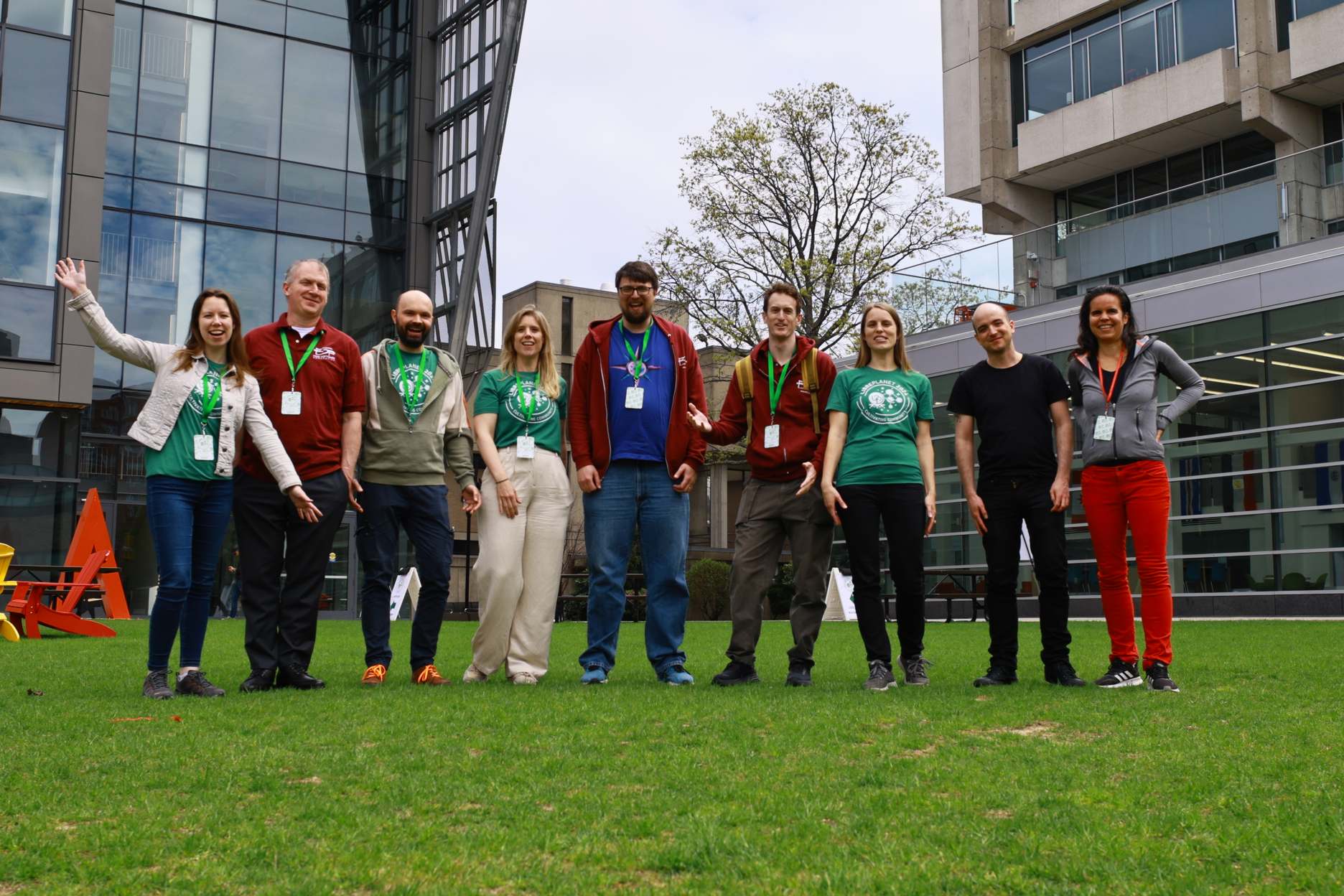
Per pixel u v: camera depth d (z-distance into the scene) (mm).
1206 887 2104
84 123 21188
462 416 5957
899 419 5445
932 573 16719
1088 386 5422
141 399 21828
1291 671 5887
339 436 5496
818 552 5520
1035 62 25734
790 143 27312
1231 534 17969
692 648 9023
